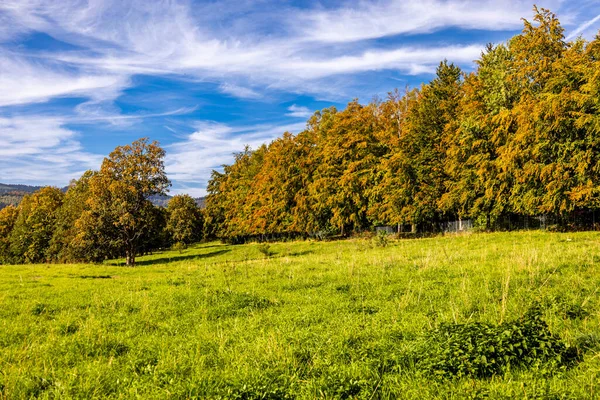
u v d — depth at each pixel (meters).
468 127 36.72
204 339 8.52
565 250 18.67
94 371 6.99
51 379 6.74
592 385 4.91
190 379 6.18
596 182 28.80
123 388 6.28
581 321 7.82
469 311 9.25
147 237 45.84
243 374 6.13
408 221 43.56
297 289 14.18
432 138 42.97
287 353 7.04
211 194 90.25
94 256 45.84
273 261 26.14
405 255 22.48
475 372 5.53
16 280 21.94
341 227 51.75
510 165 32.69
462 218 45.44
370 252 26.89
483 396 4.82
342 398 5.33
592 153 28.31
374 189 45.69
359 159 49.47
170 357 7.42
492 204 37.88
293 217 56.59
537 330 6.30
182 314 11.34
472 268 15.24
